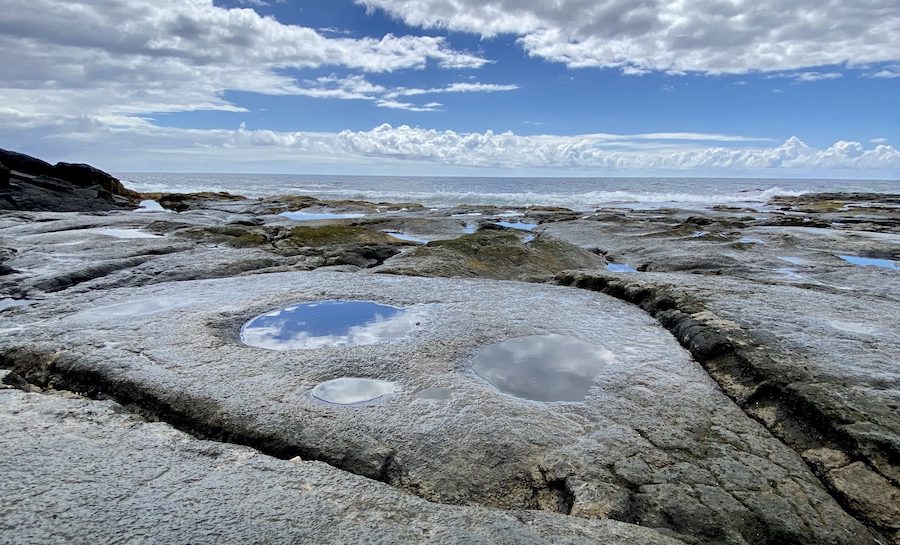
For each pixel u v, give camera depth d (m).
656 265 7.81
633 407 2.73
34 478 1.86
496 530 1.72
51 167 16.31
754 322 3.76
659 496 2.04
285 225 12.06
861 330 3.69
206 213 13.79
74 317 4.04
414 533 1.68
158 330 3.70
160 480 1.90
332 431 2.44
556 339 3.71
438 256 6.69
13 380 2.82
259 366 3.11
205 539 1.59
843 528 1.93
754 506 2.01
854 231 11.16
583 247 9.98
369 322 4.06
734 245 8.96
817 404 2.55
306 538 1.62
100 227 9.76
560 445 2.36
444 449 2.33
